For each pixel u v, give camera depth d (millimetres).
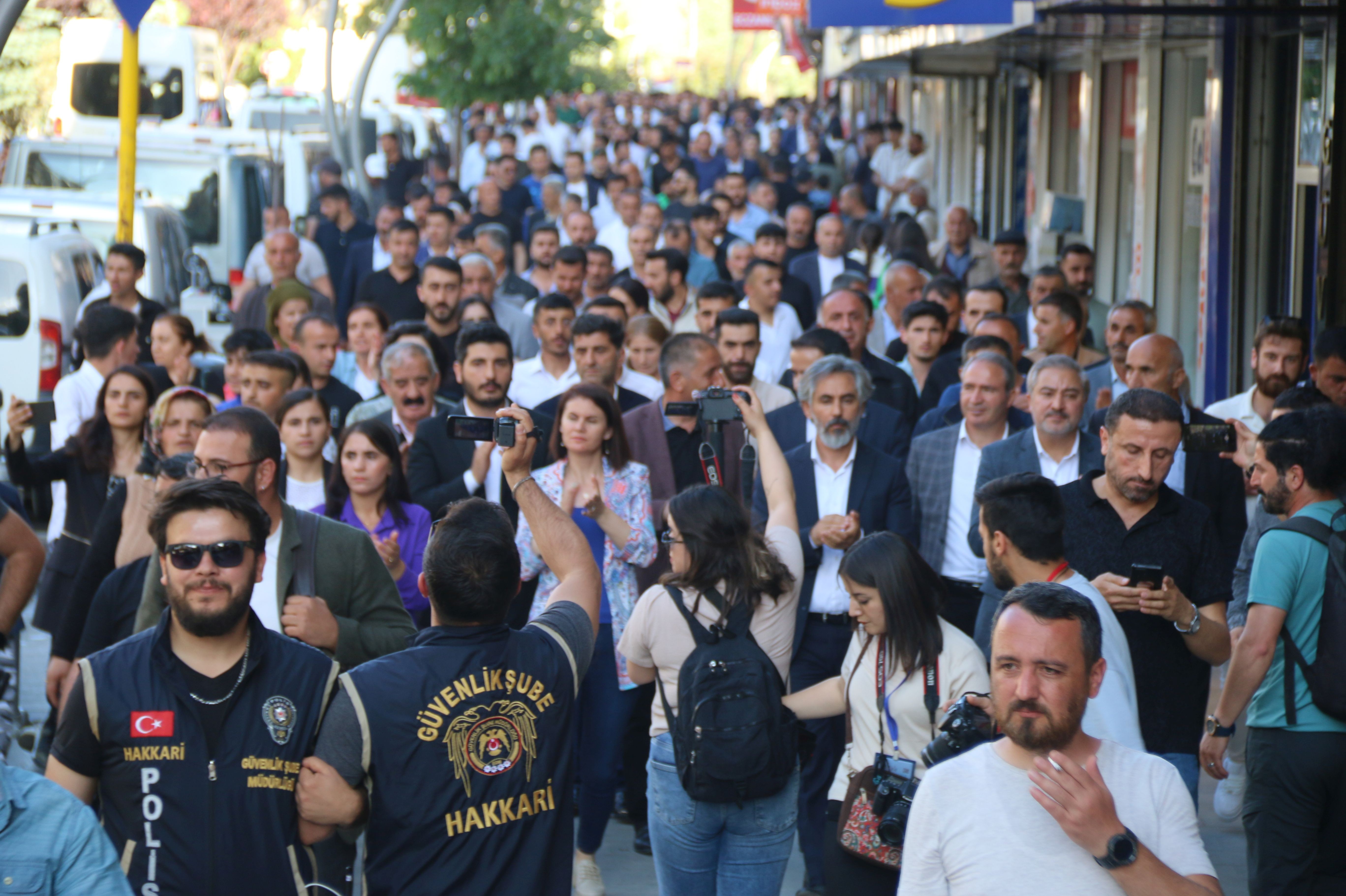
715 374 14773
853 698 9969
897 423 15508
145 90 53250
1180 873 6625
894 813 9156
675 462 14859
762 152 69688
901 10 16969
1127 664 8711
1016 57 37781
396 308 24797
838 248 27719
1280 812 10273
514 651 7840
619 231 34281
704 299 20672
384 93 74188
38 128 68250
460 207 41125
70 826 6324
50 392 25062
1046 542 8977
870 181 57344
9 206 28703
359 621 10328
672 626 10266
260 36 98062
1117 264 32625
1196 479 13211
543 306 18188
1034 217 39781
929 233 39500
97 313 17422
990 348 16391
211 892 7520
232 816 7578
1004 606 6781
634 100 96062
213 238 35562
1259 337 14812
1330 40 20312
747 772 9617
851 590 9797
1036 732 6594
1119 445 10453
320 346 17797
